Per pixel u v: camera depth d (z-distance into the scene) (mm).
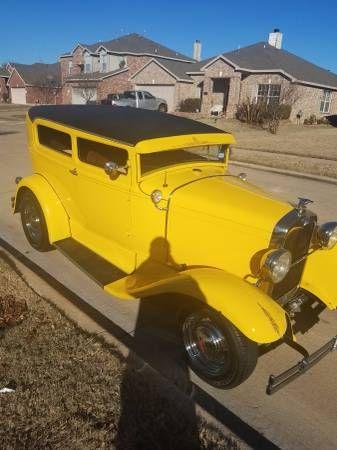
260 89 31656
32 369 3449
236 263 3803
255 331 3027
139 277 4320
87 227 5117
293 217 3639
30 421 2961
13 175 10555
